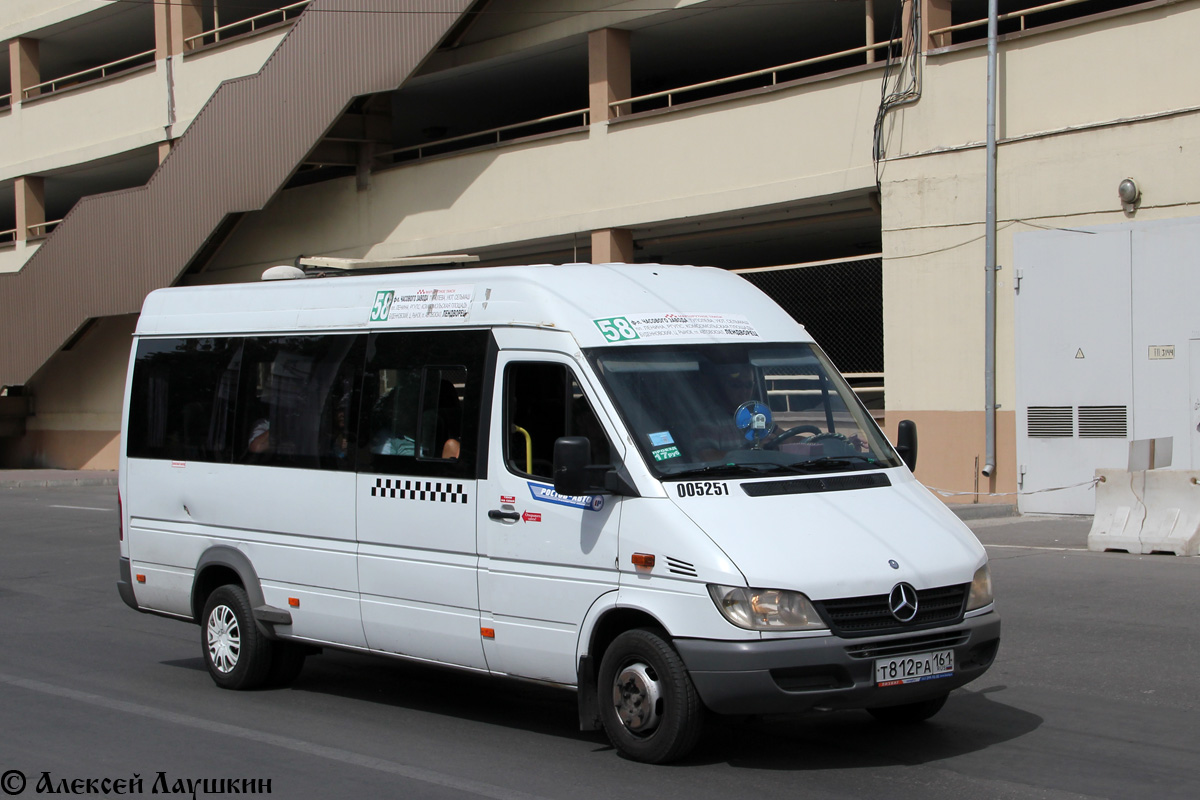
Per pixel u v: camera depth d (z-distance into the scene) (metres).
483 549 6.81
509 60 23.34
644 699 6.10
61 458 32.69
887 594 5.87
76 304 29.81
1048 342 15.84
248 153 25.83
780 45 22.81
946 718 7.15
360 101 25.12
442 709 7.72
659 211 20.64
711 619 5.79
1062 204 15.68
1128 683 7.85
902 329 17.28
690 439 6.40
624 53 21.67
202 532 8.49
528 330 6.82
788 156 18.81
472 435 6.95
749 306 7.38
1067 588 10.98
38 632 10.57
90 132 31.91
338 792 5.94
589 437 6.46
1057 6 15.87
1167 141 14.76
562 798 5.77
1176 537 12.51
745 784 5.92
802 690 5.73
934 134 16.97
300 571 7.82
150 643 10.09
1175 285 14.76
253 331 8.38
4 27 33.78
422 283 7.50
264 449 8.12
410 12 23.08
